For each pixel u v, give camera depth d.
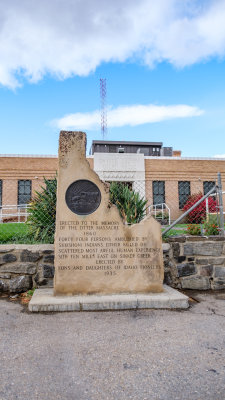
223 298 5.00
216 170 20.97
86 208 4.73
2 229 7.88
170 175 20.30
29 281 5.10
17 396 2.22
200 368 2.64
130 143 25.80
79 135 4.87
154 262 4.76
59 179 4.75
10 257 5.10
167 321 3.80
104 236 4.71
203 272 5.61
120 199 6.73
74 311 4.16
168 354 2.89
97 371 2.58
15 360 2.75
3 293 5.02
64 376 2.50
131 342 3.16
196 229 7.78
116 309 4.27
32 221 6.68
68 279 4.55
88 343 3.12
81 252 4.63
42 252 5.15
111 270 4.66
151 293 4.66
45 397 2.22
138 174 19.67
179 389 2.33
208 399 2.21
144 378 2.48
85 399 2.20
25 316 3.93
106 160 19.28
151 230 4.81
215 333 3.42
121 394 2.26
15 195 19.06
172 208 20.17
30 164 19.39
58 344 3.09
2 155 19.16
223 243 5.71
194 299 4.94
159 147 26.39
